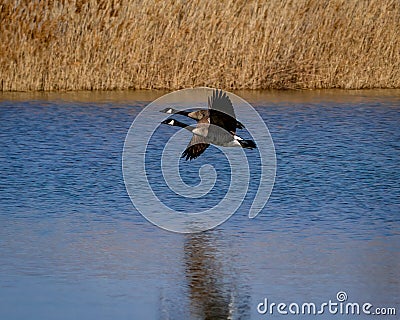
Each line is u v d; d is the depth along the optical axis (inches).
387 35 3722.9
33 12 3385.8
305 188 1984.5
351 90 3659.0
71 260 1453.0
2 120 2787.9
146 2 3457.2
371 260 1465.3
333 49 3678.6
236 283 1359.5
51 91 3427.7
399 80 3754.9
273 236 1609.3
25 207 1792.6
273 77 3607.3
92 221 1697.8
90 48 3457.2
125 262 1449.3
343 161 2276.1
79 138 2541.8
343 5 3659.0
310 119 2910.9
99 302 1277.1
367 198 1895.9
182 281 1365.7
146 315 1232.8
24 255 1477.6
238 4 3528.5
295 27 3585.1
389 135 2655.0
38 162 2217.0
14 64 3403.1
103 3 3437.5
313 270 1416.1
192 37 3496.6
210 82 3508.9
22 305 1261.1
